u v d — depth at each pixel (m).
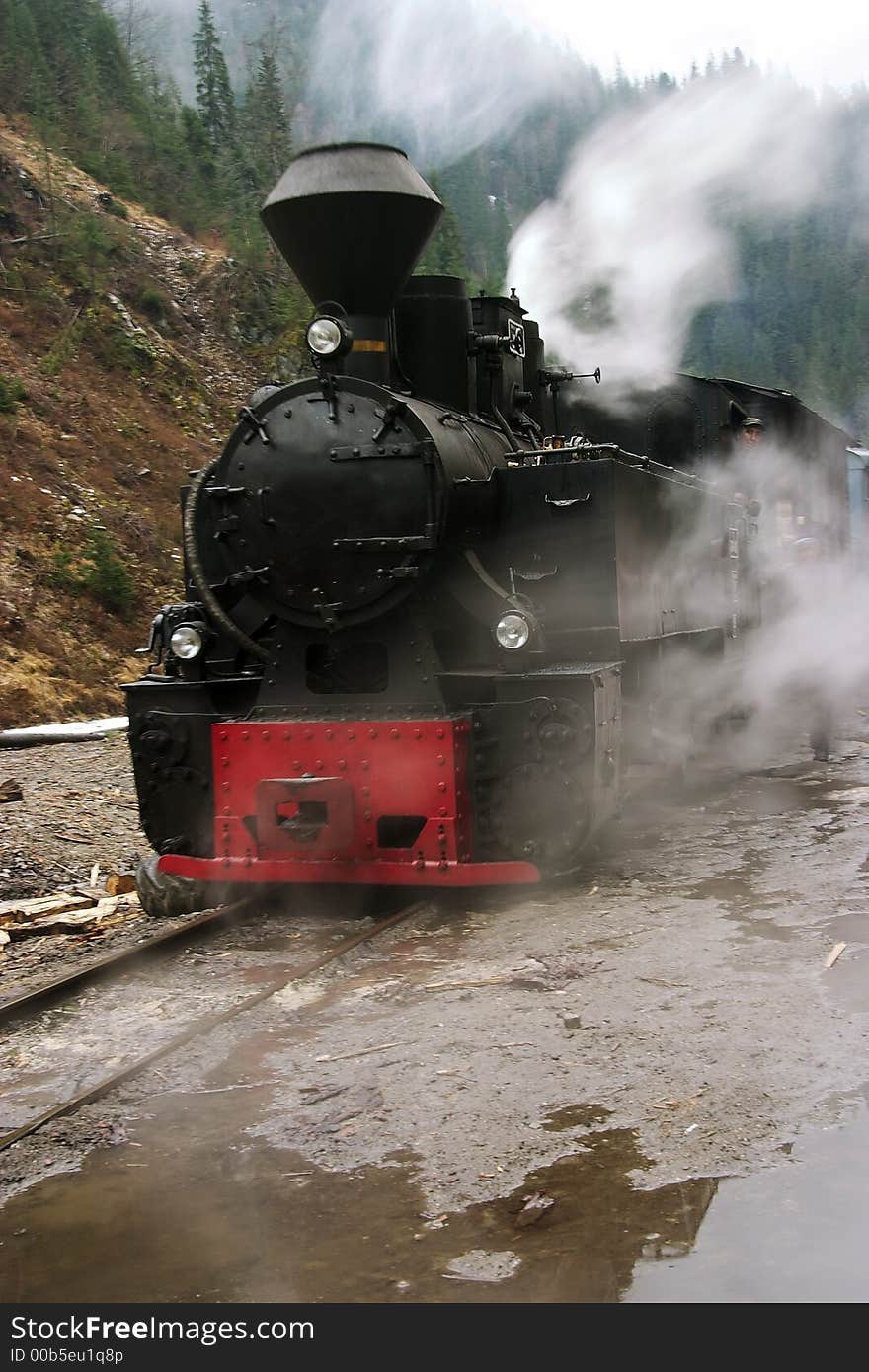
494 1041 4.35
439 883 6.11
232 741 6.57
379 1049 4.37
